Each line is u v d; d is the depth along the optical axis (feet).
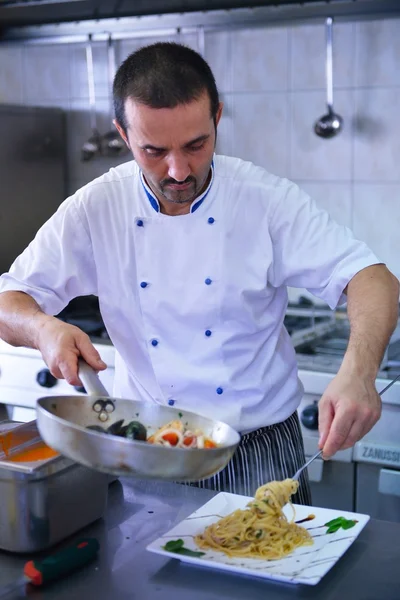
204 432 4.00
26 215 10.44
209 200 5.33
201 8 9.01
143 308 5.46
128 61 4.68
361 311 4.70
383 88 8.75
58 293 5.60
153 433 4.11
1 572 3.80
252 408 5.43
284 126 9.29
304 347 8.03
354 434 4.10
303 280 5.31
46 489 3.88
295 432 5.69
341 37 8.81
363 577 3.73
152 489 4.68
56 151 10.61
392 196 8.93
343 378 4.23
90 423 4.14
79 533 4.15
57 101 10.52
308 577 3.59
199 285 5.36
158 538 4.01
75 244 5.57
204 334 5.41
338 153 9.09
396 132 8.79
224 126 9.59
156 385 5.61
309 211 5.29
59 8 9.00
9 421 4.61
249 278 5.37
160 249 5.40
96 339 8.55
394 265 9.06
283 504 4.13
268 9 8.77
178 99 4.39
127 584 3.68
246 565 3.75
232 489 5.36
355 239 5.19
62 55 10.32
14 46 10.55
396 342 8.09
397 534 4.14
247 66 9.31
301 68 9.07
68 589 3.64
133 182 5.51
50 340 4.52
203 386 5.40
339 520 4.17
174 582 3.69
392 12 8.36
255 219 5.34
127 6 8.89
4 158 10.01
